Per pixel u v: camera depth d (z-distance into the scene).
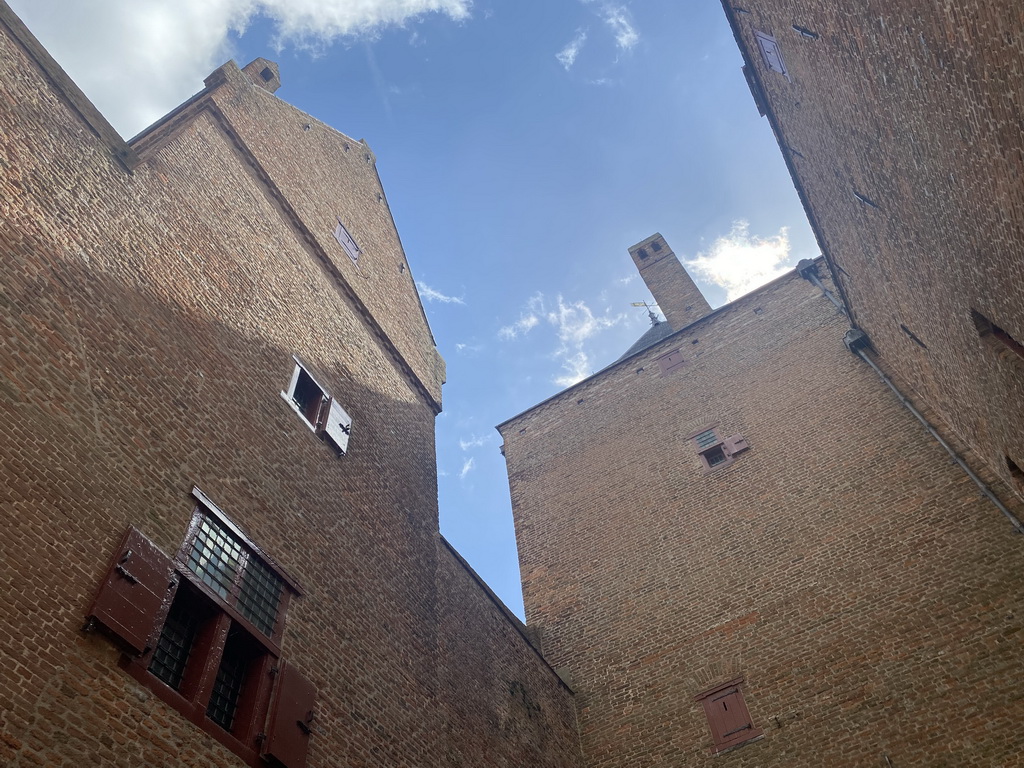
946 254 9.99
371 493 12.99
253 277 12.58
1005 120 7.18
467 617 14.13
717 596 16.53
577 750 15.42
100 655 6.94
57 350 8.14
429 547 14.05
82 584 7.10
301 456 11.50
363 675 10.41
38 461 7.30
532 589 19.27
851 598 14.91
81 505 7.49
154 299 10.04
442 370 18.55
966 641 13.28
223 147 13.46
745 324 22.19
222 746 7.70
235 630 8.60
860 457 17.08
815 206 16.47
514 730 13.66
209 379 10.30
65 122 9.84
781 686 14.41
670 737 14.87
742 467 18.69
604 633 17.34
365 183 18.95
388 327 16.86
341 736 9.39
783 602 15.61
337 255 16.03
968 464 15.40
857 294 17.05
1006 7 6.47
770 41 13.57
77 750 6.33
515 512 21.39
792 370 20.00
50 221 8.87
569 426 22.98
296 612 9.75
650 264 29.14
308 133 16.98
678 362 22.58
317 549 10.81
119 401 8.61
